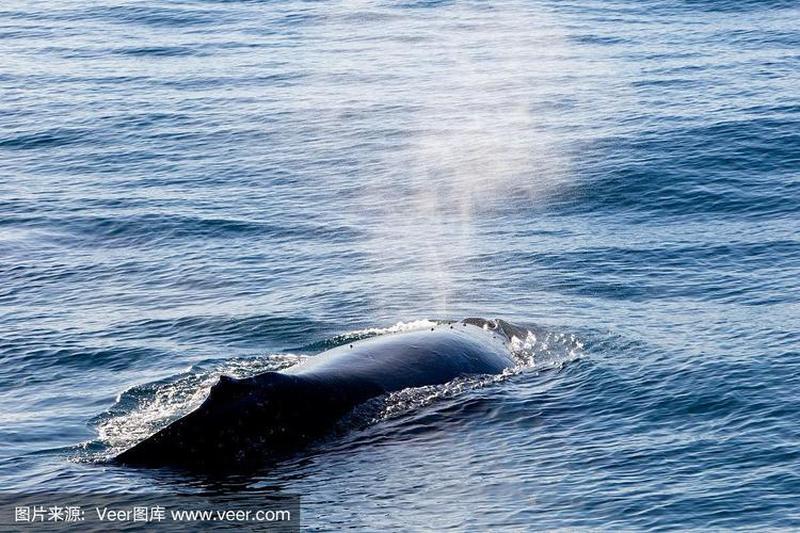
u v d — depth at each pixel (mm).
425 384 32781
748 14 106562
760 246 49031
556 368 35156
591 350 36875
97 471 28422
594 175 61750
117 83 92000
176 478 27781
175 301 44906
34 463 29297
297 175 66312
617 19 109000
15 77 94875
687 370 34281
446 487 27188
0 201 61844
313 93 86812
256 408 29203
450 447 29438
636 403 32094
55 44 107438
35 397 34750
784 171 60438
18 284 48125
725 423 30391
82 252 52781
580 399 32500
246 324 41438
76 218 58094
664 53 93250
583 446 29312
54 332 41188
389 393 31906
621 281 45438
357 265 49344
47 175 68062
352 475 27859
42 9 123625
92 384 35812
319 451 29203
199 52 102625
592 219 55312
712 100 76000
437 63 95625
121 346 39312
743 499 26031
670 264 47344
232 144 73625
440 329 36312
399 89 87125
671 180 60000
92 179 66688
